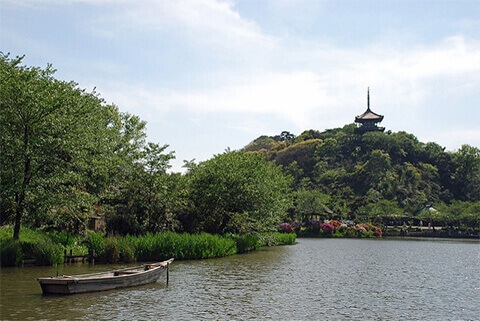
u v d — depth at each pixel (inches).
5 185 1151.0
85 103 1295.5
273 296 860.0
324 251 2042.3
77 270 1112.2
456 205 4296.3
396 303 826.8
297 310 746.2
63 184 1298.0
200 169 1966.0
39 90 1176.2
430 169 5802.2
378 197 4810.5
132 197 1731.1
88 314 677.3
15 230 1226.6
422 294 924.6
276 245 2448.3
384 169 5482.3
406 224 4411.9
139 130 2149.4
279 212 2121.1
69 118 1202.6
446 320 705.0
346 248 2277.3
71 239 1379.2
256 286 969.5
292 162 6373.0
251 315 702.5
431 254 1962.4
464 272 1302.9
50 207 1204.5
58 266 1181.7
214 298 822.5
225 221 1935.3
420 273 1269.7
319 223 3693.4
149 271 954.1
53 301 756.6
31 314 669.3
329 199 4360.2
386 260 1647.4
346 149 6569.9
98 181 1528.1
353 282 1067.3
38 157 1176.2
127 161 1748.3
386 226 4128.9
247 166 1978.3
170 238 1430.9
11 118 1174.3
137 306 738.2
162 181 1744.6
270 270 1254.9
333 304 802.8
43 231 1457.9
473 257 1817.2
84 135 1255.5
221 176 1873.8
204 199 1866.4
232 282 1015.0
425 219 4252.0
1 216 1425.9
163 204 1747.0
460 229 3973.9
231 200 1854.1
